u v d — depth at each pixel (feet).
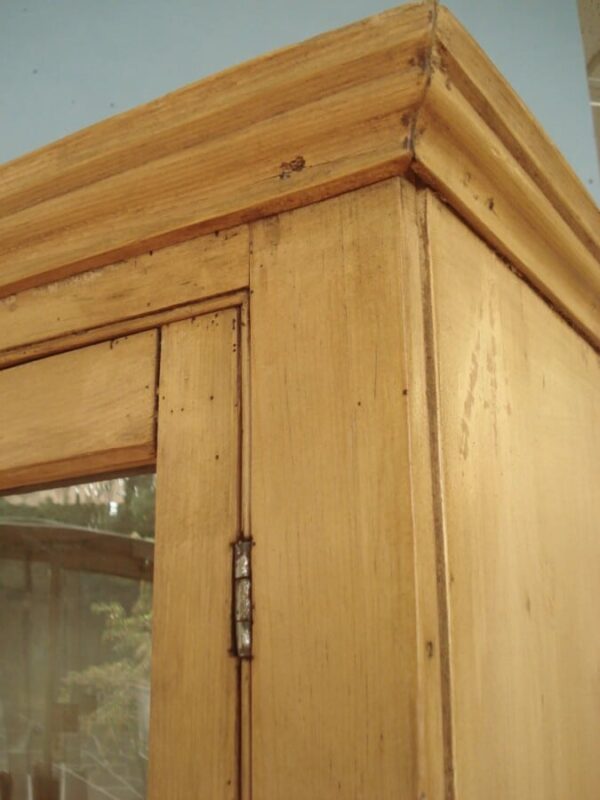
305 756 1.40
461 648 1.44
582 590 2.09
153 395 1.79
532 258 2.01
